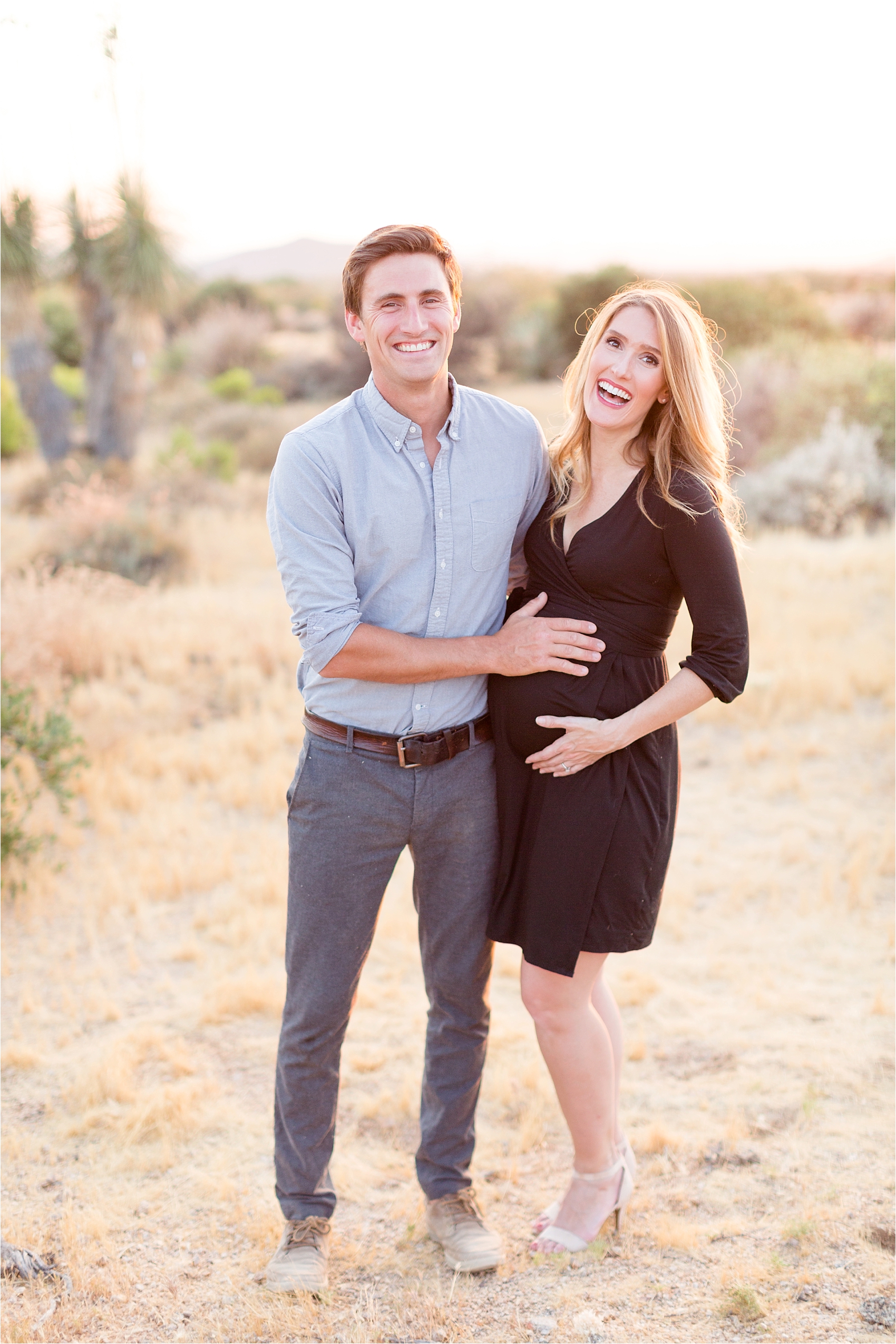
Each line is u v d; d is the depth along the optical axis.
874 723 6.14
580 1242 2.46
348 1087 3.18
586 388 2.30
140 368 13.35
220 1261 2.46
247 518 11.98
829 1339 2.11
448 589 2.33
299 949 2.42
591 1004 2.62
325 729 2.37
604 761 2.31
